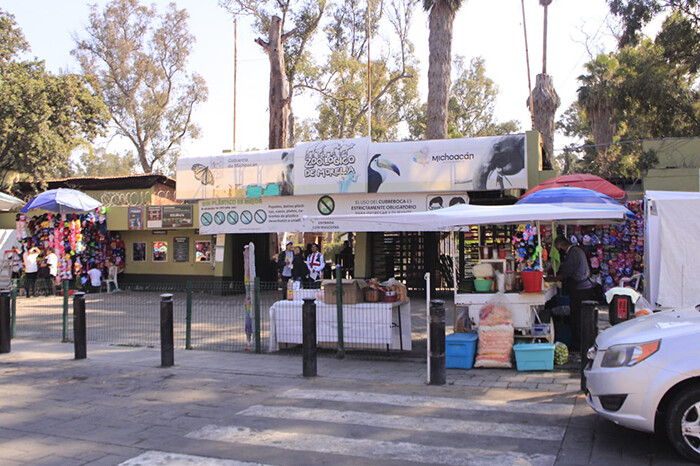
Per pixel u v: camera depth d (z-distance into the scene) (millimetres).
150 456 5348
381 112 43969
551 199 9062
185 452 5438
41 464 5219
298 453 5312
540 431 5699
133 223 22031
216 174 18812
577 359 8992
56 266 20891
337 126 40625
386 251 19656
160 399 7438
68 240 21234
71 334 13055
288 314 10367
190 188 19109
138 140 43219
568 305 10227
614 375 4980
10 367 9578
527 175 15477
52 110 25469
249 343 10695
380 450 5320
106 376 8812
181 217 21328
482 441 5465
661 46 23844
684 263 9469
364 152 16672
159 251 22969
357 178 16688
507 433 5672
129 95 41656
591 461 4863
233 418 6512
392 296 9750
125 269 23344
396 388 7656
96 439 5898
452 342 8703
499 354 8547
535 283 8766
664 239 9594
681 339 4867
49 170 25203
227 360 9805
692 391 4715
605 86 26266
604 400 5078
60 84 26047
